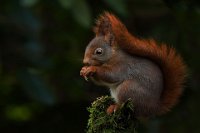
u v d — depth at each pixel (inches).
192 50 581.9
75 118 614.9
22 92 674.8
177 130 573.0
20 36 618.2
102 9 621.3
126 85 402.9
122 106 386.9
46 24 679.1
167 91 406.0
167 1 461.1
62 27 676.7
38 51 619.8
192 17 561.0
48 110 618.5
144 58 409.4
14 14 599.5
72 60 660.7
